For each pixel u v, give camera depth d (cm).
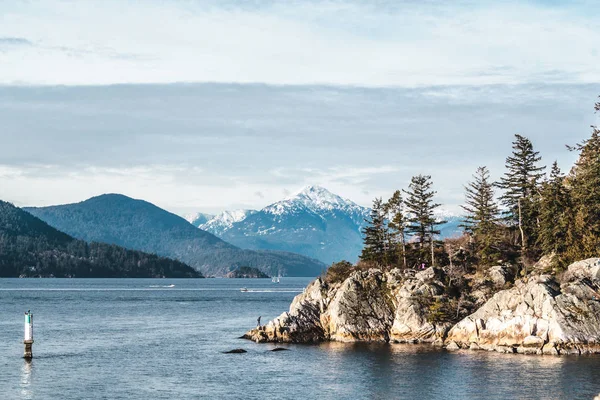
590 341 10244
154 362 10300
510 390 8144
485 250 13350
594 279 10888
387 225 14875
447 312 11994
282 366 9912
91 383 8800
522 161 14125
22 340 12794
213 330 14850
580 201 12225
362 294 12681
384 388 8425
